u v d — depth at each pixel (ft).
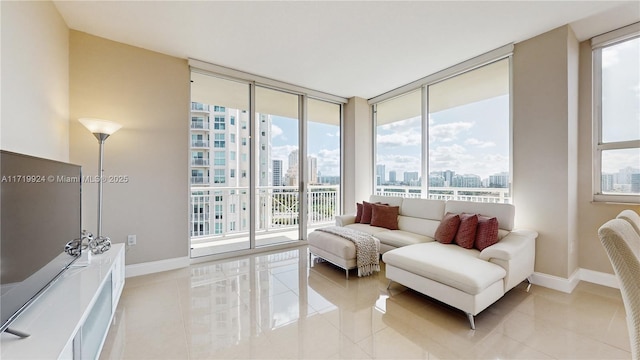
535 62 8.81
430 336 5.80
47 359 3.07
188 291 8.11
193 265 10.56
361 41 9.19
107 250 7.02
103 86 8.87
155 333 5.90
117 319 6.47
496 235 8.02
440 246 8.55
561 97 8.25
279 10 7.48
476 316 6.62
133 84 9.39
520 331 5.95
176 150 10.19
